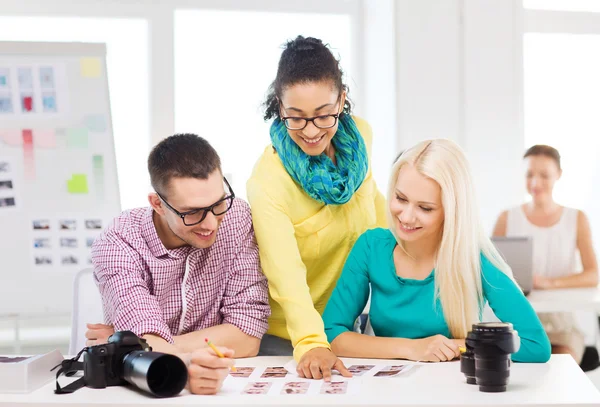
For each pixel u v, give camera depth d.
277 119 1.99
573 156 4.25
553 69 4.21
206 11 3.99
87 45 3.32
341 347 1.83
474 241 1.80
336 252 2.06
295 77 1.79
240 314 1.86
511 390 1.46
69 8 3.83
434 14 3.92
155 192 1.72
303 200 1.94
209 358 1.45
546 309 2.98
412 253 1.89
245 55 4.03
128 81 3.92
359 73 4.21
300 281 1.81
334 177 1.93
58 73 3.29
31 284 3.21
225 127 4.02
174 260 1.83
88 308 2.31
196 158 1.65
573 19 4.19
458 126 3.96
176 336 1.81
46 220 3.23
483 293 1.84
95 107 3.30
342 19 4.20
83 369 1.56
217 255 1.88
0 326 3.67
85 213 3.26
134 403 1.39
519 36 4.03
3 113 3.24
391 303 1.89
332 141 2.00
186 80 3.98
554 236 3.48
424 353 1.74
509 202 4.01
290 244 1.86
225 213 1.85
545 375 1.59
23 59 3.28
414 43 3.89
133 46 3.92
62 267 3.23
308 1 4.09
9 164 3.22
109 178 3.29
